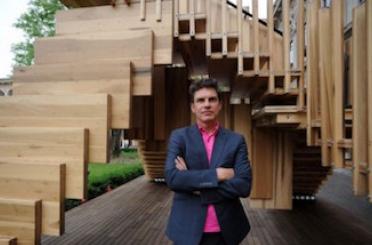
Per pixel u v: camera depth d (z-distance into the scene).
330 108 2.10
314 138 2.39
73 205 5.53
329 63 2.10
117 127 2.31
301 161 4.79
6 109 2.35
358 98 1.75
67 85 2.41
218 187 1.57
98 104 2.22
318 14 2.22
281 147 3.83
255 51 2.65
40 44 2.61
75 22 2.70
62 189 2.09
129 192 7.03
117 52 2.49
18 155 2.23
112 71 2.34
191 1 2.63
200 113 1.69
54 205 2.06
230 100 3.90
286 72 2.59
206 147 1.68
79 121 2.24
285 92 2.61
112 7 2.64
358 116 1.74
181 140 1.69
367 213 5.14
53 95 2.29
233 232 1.61
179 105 3.75
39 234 2.06
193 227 1.57
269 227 4.31
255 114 3.50
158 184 8.25
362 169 1.73
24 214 2.03
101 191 7.06
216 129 1.72
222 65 3.02
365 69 1.72
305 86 2.63
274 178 3.83
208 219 1.59
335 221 4.62
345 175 9.59
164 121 3.67
